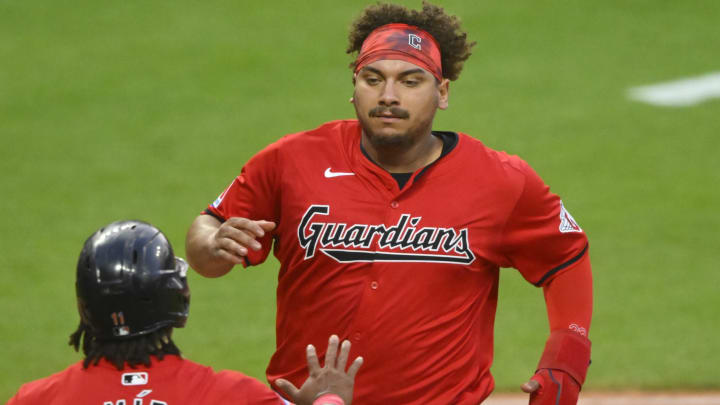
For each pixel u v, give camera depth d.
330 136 15.47
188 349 32.94
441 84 15.81
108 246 12.06
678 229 43.44
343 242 14.79
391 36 15.01
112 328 11.91
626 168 50.25
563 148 52.69
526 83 60.88
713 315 35.59
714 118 56.44
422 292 14.63
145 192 47.81
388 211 14.84
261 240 15.54
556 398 14.92
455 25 15.98
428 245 14.73
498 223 15.03
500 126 55.25
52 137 54.31
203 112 57.28
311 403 12.56
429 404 14.72
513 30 68.12
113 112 57.47
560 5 71.81
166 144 53.34
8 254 41.22
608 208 45.75
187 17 70.50
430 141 15.34
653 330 34.47
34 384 12.03
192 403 11.82
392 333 14.59
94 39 67.56
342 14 70.06
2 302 36.94
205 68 63.00
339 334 14.82
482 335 15.38
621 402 28.95
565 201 46.59
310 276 15.00
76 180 49.12
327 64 63.19
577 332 15.41
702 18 70.31
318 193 15.02
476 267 14.94
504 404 28.66
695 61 64.19
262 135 54.28
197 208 46.00
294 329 15.27
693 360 32.03
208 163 51.06
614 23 69.44
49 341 33.91
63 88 60.66
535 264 15.62
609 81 61.44
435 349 14.68
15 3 73.31
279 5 71.81
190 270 40.00
